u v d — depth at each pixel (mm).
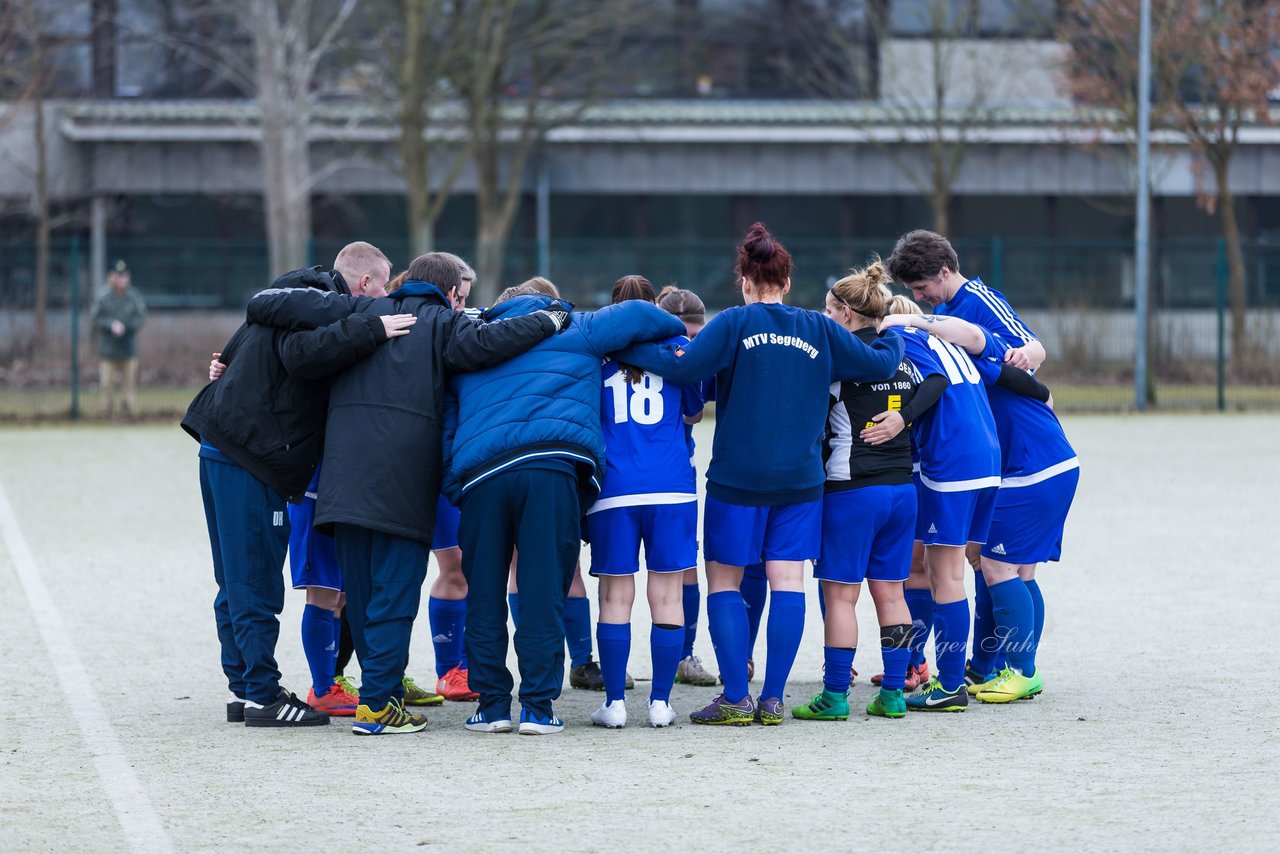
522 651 15094
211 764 13664
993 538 16547
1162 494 35312
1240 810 11898
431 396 15164
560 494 14914
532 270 63656
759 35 83688
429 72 70688
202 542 28594
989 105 80438
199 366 60094
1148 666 17938
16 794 12562
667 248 64188
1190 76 75812
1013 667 16656
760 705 15633
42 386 57781
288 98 72375
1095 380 62938
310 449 15438
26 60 73062
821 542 15578
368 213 81875
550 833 11438
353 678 18266
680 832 11445
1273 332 62281
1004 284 63406
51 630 20391
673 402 15562
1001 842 11141
